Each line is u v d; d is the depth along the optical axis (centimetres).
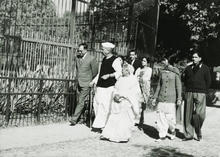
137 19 1142
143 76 851
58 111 840
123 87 669
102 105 727
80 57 798
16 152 511
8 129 673
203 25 1634
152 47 1326
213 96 1748
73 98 834
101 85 738
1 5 778
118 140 649
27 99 786
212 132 849
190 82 729
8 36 767
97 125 723
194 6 1630
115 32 1045
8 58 778
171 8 1778
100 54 993
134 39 1136
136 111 668
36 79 740
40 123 759
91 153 543
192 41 1766
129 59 882
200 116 717
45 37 845
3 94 696
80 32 925
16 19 791
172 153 592
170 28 1988
